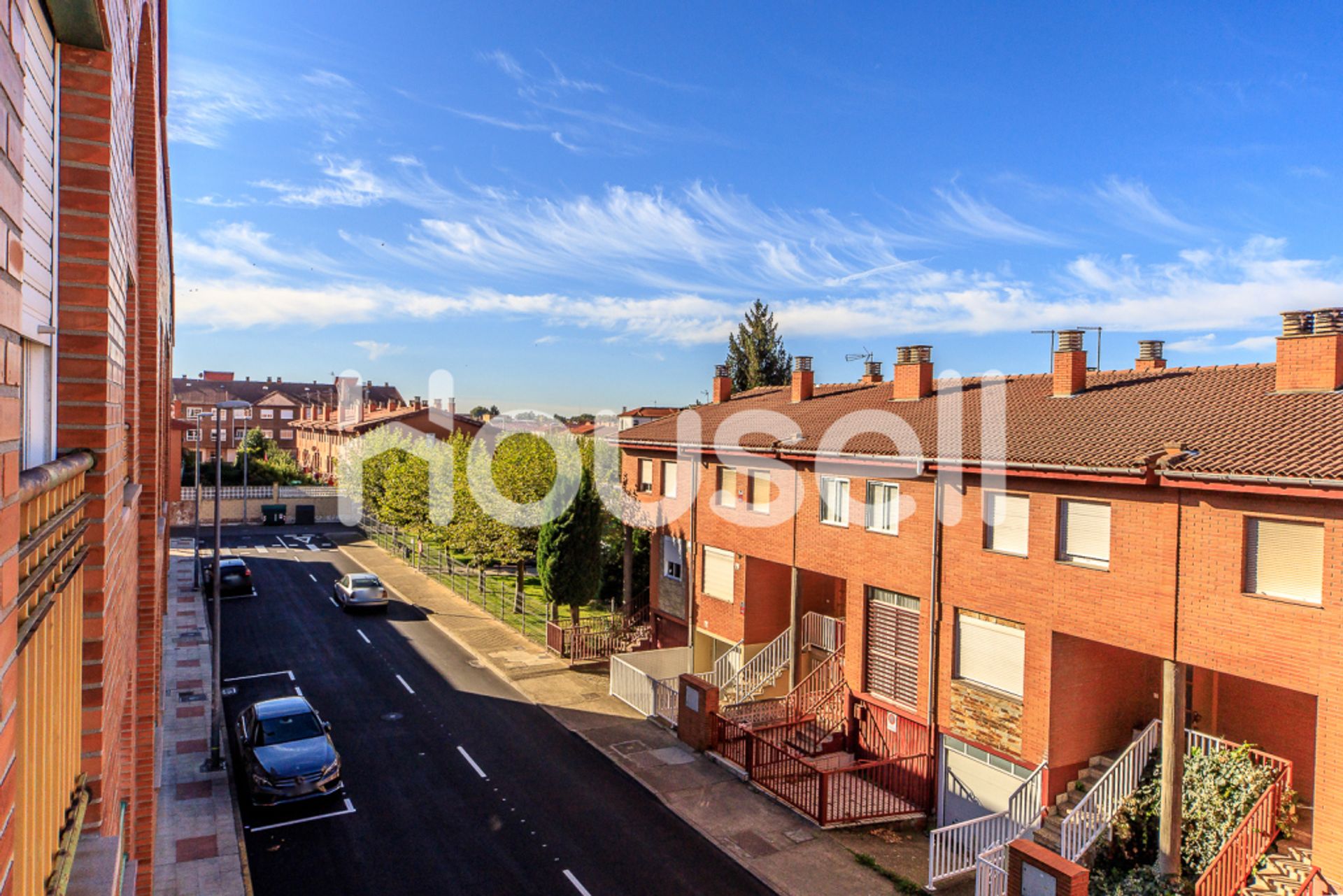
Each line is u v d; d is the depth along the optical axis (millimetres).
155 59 8945
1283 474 11570
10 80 2496
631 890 13547
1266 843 12539
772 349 62500
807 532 20875
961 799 16688
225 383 105375
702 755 19422
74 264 4559
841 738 19422
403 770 18047
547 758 19047
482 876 13844
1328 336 14352
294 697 19406
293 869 13906
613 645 27734
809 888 13812
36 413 3604
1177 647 13078
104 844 4148
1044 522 15102
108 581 4801
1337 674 11297
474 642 28906
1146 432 14844
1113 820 13906
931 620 17234
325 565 43531
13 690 2504
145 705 10656
